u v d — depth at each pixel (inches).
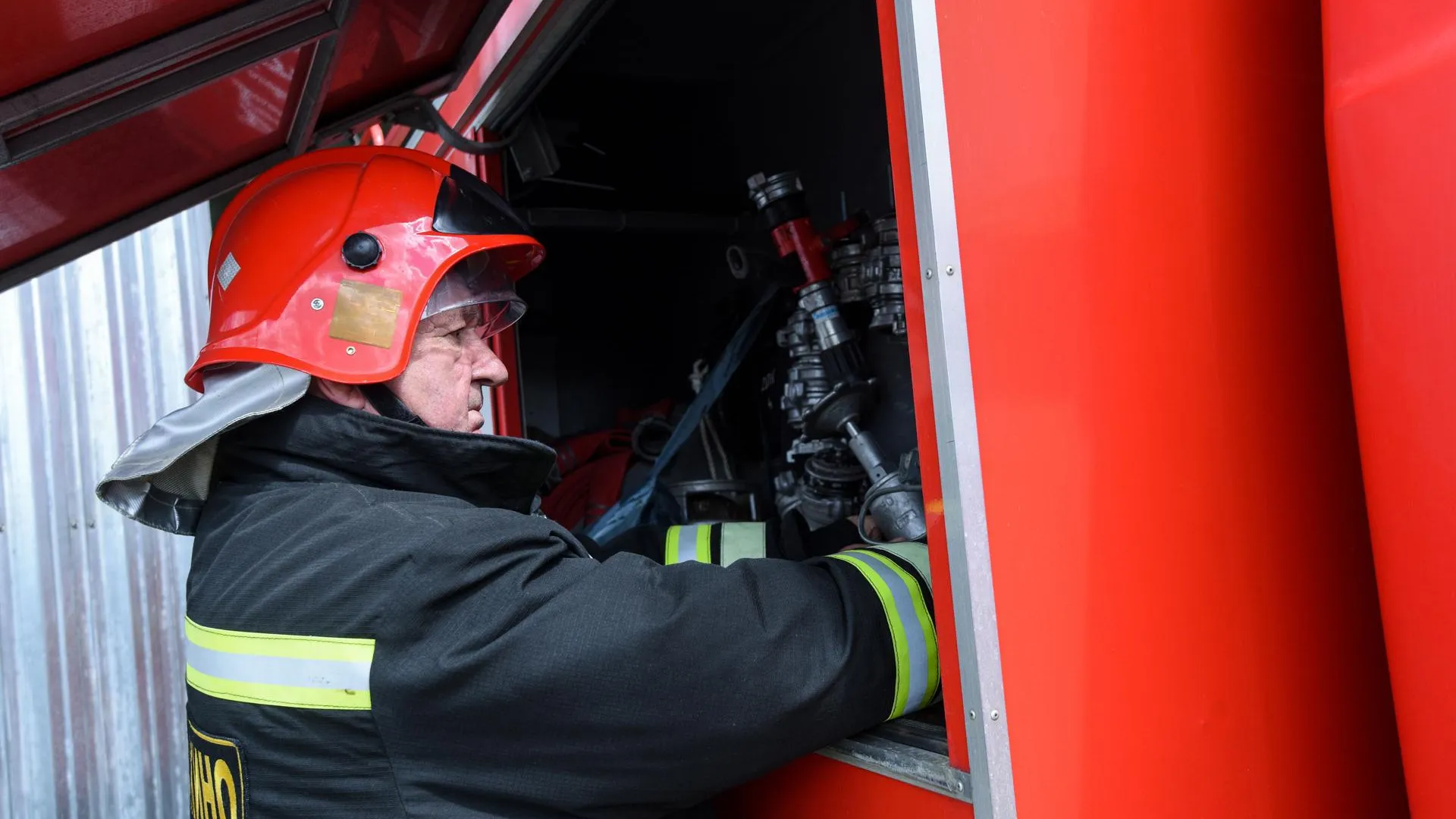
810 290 69.5
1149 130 34.1
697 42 93.4
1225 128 34.8
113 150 52.7
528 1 65.9
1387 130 28.0
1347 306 29.8
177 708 152.9
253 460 41.6
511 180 88.9
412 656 35.4
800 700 35.4
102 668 148.2
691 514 85.6
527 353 109.0
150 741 150.9
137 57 43.5
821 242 71.1
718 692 34.8
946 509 32.3
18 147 43.7
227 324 42.3
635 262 113.6
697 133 104.9
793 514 56.1
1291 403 35.4
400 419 43.3
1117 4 34.1
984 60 32.7
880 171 84.2
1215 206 34.6
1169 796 32.8
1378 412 28.8
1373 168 28.5
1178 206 34.2
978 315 32.0
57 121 44.5
